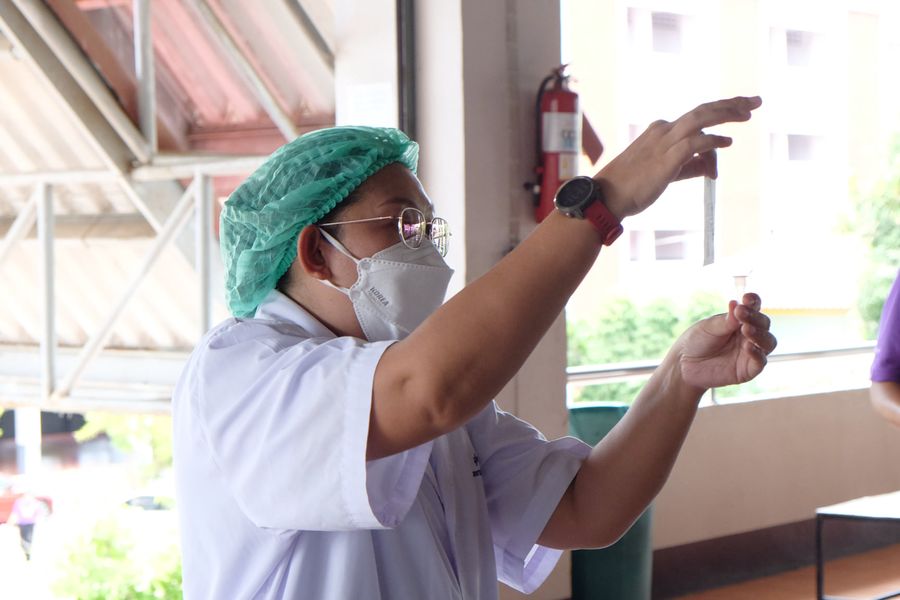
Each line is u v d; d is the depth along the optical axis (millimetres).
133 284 4816
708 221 1320
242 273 1354
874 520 3572
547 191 3779
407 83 3729
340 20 3850
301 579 1219
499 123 3736
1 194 5555
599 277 11242
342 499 1090
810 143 11492
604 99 10555
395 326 1323
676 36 10891
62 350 5977
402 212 1314
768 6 11234
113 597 5961
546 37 3891
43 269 5066
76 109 4609
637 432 1415
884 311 2836
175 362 5613
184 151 4828
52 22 4418
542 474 1453
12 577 6426
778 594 4688
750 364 1330
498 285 1038
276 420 1107
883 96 11906
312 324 1313
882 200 11570
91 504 7980
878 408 2805
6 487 8398
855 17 11727
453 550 1340
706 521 4754
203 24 4359
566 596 4023
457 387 1027
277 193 1336
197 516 1238
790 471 5113
